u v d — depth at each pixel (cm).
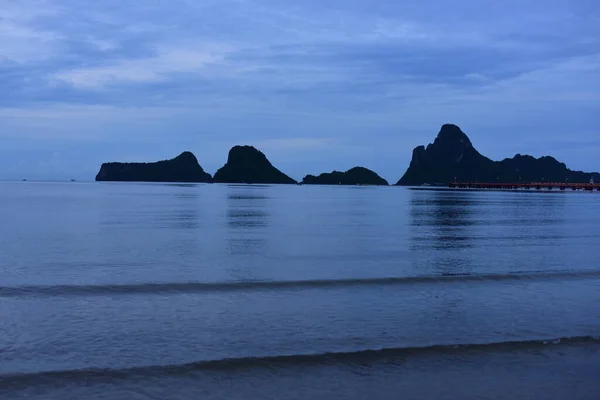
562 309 1391
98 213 5541
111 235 3309
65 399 840
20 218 4756
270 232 3581
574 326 1237
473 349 1070
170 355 1021
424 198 11506
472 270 2038
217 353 1034
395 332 1176
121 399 842
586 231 3750
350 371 960
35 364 972
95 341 1101
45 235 3291
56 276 1872
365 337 1139
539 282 1758
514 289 1644
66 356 1013
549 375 962
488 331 1191
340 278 1839
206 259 2320
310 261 2278
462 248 2753
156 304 1420
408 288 1652
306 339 1123
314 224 4294
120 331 1170
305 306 1405
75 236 3244
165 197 10538
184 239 3108
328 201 9456
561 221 4744
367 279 1792
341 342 1105
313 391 881
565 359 1031
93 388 878
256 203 8275
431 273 1962
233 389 883
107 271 1991
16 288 1616
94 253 2489
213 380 914
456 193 16438
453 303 1449
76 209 6262
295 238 3203
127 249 2641
